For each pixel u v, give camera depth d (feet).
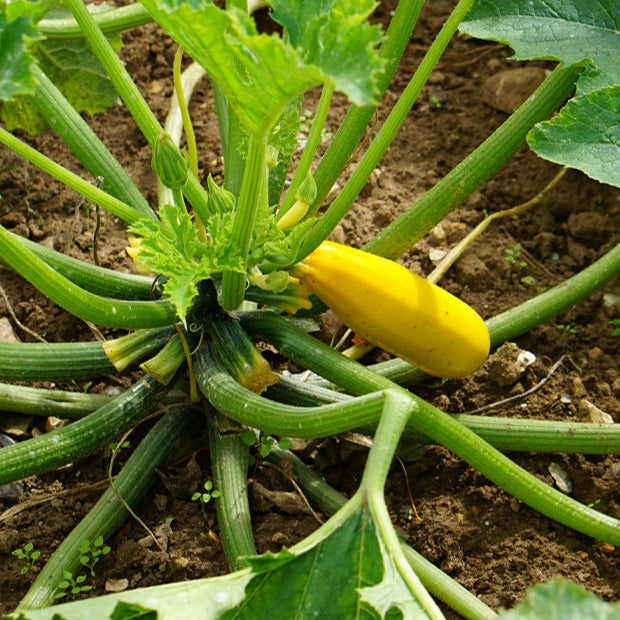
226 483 2.27
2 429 2.55
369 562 1.77
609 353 2.78
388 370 2.55
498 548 2.33
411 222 2.45
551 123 2.16
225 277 2.14
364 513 1.79
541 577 2.27
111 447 2.50
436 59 2.09
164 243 1.97
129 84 2.16
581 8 2.40
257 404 2.08
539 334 2.78
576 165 2.13
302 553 1.79
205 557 2.31
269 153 2.07
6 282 2.87
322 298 2.22
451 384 2.66
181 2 1.56
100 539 2.24
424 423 2.13
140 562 2.29
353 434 2.47
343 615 1.76
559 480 2.46
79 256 2.95
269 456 2.43
